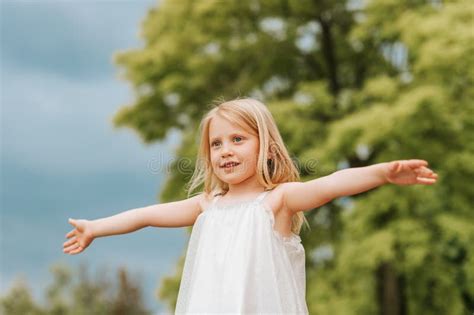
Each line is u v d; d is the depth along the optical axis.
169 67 14.07
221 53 14.23
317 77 14.46
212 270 2.58
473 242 11.36
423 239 10.79
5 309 22.38
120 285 20.98
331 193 2.52
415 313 12.37
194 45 14.11
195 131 13.29
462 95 11.70
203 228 2.71
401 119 10.55
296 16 14.16
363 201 11.43
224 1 13.45
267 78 14.40
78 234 2.89
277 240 2.60
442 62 10.68
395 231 11.01
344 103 12.30
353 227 11.27
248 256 2.54
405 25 11.67
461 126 11.73
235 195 2.74
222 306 2.49
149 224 2.90
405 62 13.27
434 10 12.27
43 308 22.56
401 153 11.51
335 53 14.42
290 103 12.38
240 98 2.98
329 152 11.16
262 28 14.41
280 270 2.55
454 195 11.79
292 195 2.62
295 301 2.54
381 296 12.57
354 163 12.58
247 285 2.50
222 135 2.68
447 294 11.82
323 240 13.72
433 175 2.34
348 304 11.68
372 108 11.03
